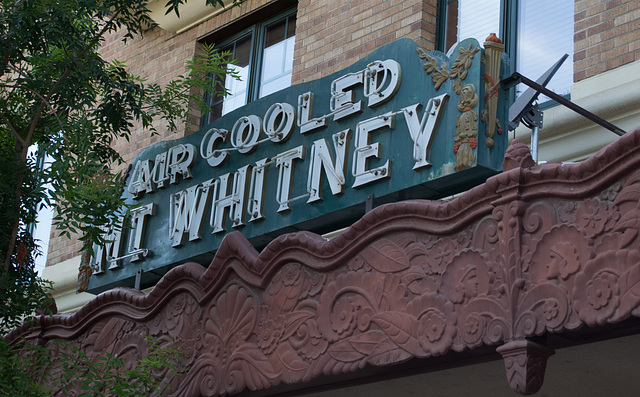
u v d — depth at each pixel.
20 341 8.24
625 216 4.48
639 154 4.46
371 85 6.86
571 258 4.66
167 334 7.05
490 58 6.29
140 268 8.41
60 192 6.91
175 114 8.83
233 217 7.61
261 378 6.15
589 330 5.00
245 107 8.05
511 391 7.22
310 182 7.03
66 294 11.62
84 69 7.86
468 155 6.04
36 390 6.87
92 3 7.68
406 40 6.78
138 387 6.74
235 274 6.63
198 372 6.66
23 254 7.46
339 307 5.80
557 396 7.19
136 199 8.72
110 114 8.32
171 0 7.78
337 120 7.08
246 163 7.79
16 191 7.48
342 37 9.63
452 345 5.10
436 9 9.11
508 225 4.97
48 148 7.21
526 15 8.52
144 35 12.33
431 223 5.44
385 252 5.62
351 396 8.00
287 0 10.72
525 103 6.33
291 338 6.05
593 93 7.32
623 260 4.43
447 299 5.21
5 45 7.61
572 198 4.77
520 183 4.97
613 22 7.43
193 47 11.58
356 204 6.64
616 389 6.85
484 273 5.06
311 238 6.09
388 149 6.59
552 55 8.19
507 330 4.84
